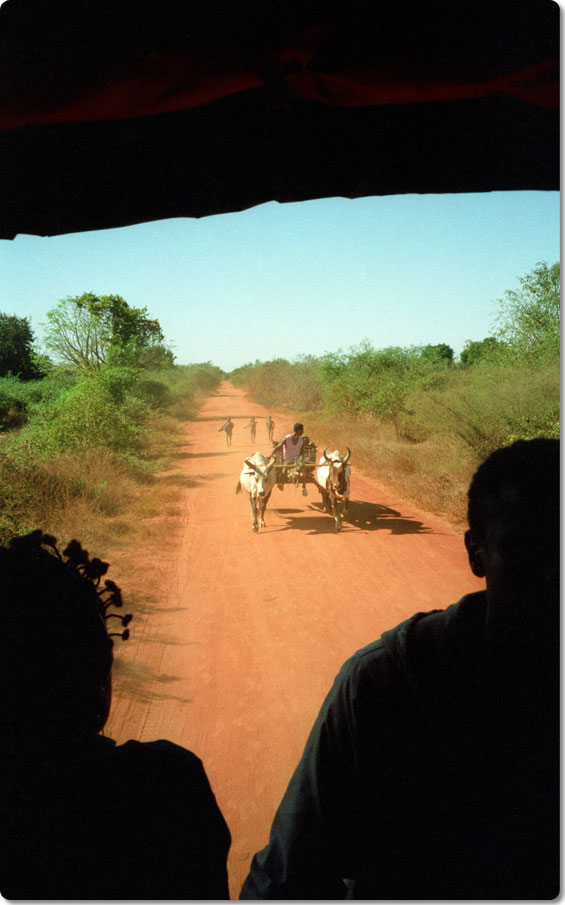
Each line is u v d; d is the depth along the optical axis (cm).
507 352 1264
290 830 116
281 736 421
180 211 125
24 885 78
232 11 91
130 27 91
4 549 90
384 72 97
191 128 116
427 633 104
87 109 100
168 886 84
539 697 92
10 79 94
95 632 90
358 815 112
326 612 639
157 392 3078
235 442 2308
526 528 85
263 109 114
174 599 679
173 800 92
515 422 1088
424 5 91
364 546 894
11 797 78
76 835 80
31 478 937
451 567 789
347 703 108
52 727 80
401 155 121
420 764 102
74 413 1423
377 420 1997
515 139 117
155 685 488
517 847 95
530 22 92
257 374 5794
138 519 1015
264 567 796
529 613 87
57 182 119
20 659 78
